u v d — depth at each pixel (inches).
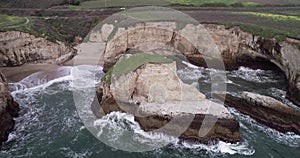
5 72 1797.5
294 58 1615.4
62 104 1428.4
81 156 1042.1
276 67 1910.7
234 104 1406.3
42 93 1558.8
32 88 1624.0
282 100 1504.7
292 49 1651.1
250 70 1955.0
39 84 1673.2
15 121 1264.8
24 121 1272.1
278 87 1663.4
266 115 1278.3
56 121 1269.7
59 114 1330.0
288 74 1653.5
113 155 1036.5
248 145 1126.4
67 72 1831.9
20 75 1766.7
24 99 1488.7
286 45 1696.6
